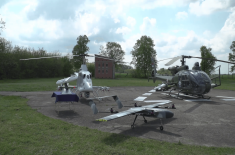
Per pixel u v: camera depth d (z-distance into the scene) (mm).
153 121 7695
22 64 51594
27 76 53938
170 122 7559
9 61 45688
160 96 16047
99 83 31516
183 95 16688
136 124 7227
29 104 11711
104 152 4516
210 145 5117
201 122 7582
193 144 5164
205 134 6062
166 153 4438
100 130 6426
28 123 7027
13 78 49656
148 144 4992
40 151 4578
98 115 8836
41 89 21000
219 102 12836
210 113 9312
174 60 16109
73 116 8617
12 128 6355
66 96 8953
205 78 13445
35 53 58125
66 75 69188
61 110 10023
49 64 59812
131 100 13664
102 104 11906
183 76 14672
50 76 61906
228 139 5613
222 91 20375
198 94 14125
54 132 6004
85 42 66250
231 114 9102
